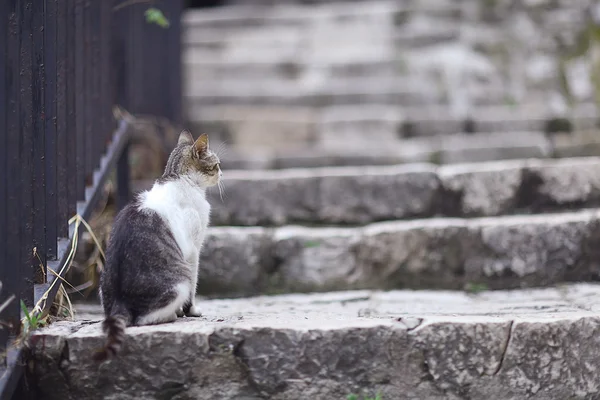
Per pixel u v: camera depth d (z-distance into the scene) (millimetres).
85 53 4488
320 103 9148
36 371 3172
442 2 10375
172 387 3215
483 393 3338
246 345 3248
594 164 5723
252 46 10562
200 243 3762
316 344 3264
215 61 10094
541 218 5211
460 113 8594
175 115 6387
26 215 3281
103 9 5004
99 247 4238
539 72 9102
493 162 7105
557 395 3381
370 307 4305
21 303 3156
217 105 9250
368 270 5098
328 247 5098
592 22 9250
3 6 2984
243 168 7594
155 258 3379
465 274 5082
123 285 3320
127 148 5559
